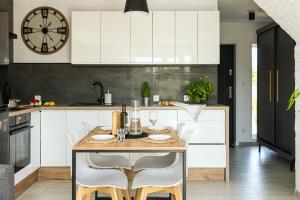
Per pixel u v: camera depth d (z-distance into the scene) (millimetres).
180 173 2602
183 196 2383
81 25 4844
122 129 2738
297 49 3660
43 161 4504
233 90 7465
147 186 2451
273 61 5789
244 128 7441
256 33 6738
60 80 5215
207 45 4855
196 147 4438
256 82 7164
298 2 2986
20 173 3766
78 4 5184
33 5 5176
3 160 3289
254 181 4395
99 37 4852
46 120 4500
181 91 5215
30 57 5188
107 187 2502
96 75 5230
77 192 2510
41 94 5203
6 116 3352
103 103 5164
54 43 5184
